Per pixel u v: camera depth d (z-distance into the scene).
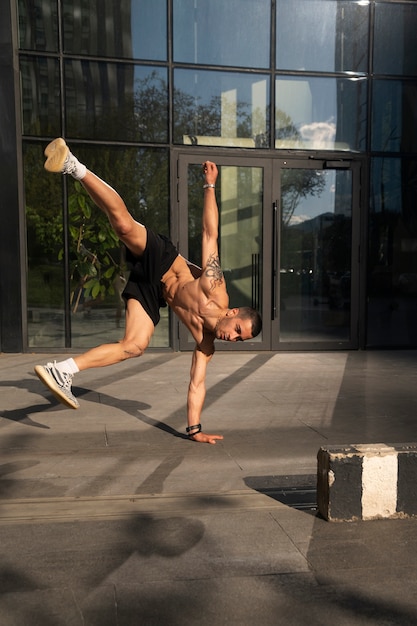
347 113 9.90
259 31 9.55
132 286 4.20
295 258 9.91
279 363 8.55
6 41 8.62
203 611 2.16
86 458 4.04
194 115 9.46
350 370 7.97
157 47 9.27
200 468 3.86
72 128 9.12
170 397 6.07
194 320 4.22
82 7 8.99
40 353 9.19
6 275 8.93
